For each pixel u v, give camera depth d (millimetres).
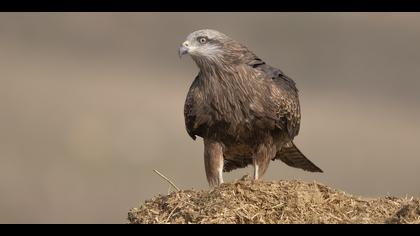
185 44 12156
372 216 9734
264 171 12547
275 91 12250
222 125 12234
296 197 9844
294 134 12875
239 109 12117
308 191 10008
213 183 12391
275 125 12336
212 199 9891
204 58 12117
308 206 9789
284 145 13281
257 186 10000
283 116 12375
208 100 12180
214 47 12133
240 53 12289
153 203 10344
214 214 9586
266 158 12500
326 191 10195
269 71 12453
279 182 10227
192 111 12305
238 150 12648
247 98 12078
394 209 9977
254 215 9562
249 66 12281
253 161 12570
